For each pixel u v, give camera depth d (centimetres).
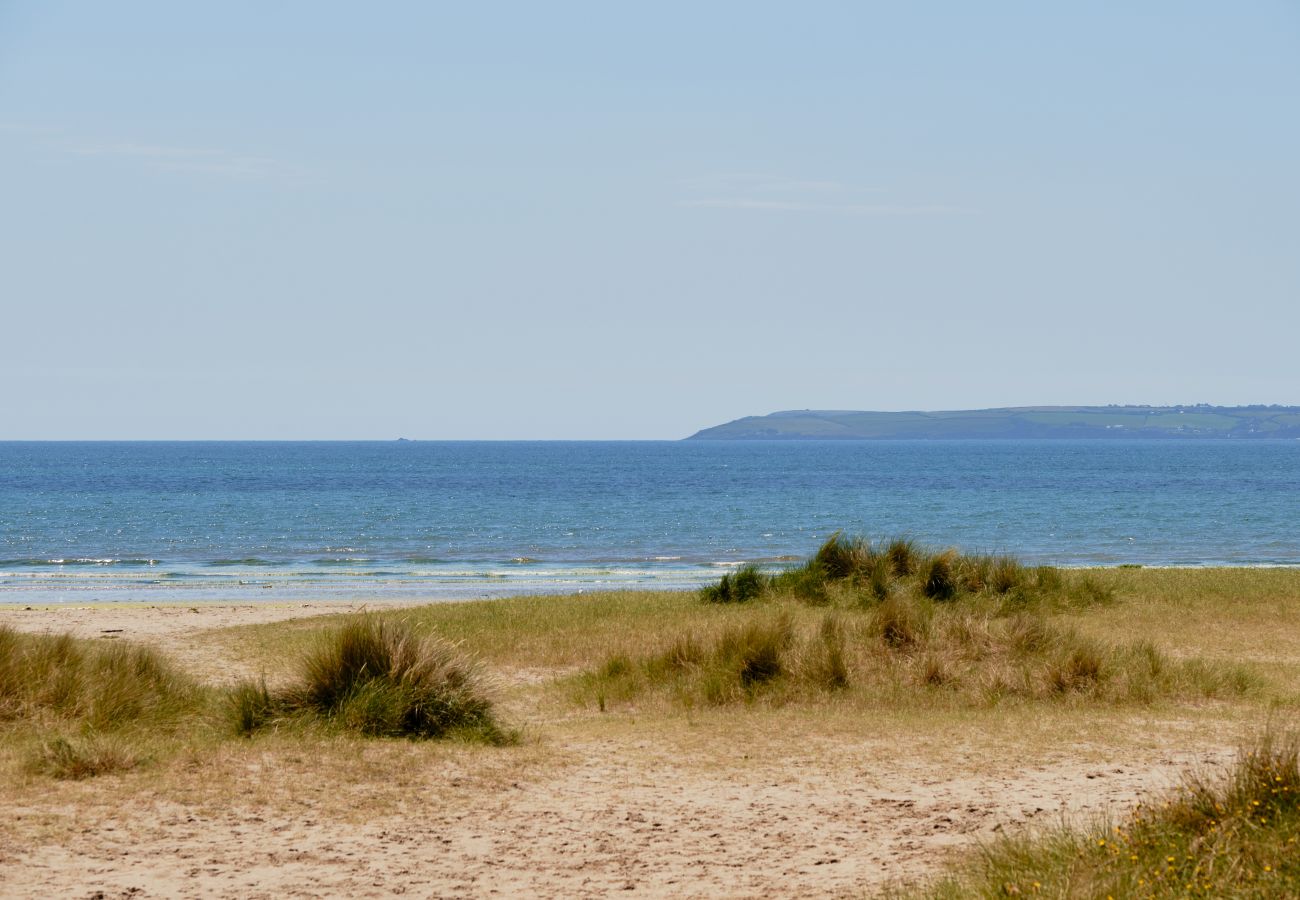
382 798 993
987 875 726
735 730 1337
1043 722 1375
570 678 1727
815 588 2614
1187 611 2459
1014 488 11869
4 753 1098
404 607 2995
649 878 794
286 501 9569
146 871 783
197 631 2486
